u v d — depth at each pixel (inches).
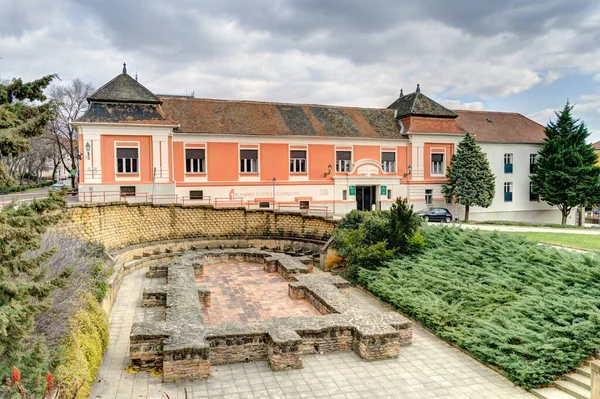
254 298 676.1
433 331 551.5
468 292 595.8
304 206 1392.7
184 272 748.0
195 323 477.4
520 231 1141.7
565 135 1621.6
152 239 1047.6
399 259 785.6
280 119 1418.6
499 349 446.6
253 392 386.0
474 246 749.9
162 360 429.7
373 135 1475.1
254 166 1347.2
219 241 1122.0
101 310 486.0
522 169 1694.1
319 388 396.2
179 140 1261.1
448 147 1562.5
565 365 412.8
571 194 1530.5
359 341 468.4
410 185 1509.6
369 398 380.5
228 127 1322.6
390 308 663.8
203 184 1285.7
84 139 1149.1
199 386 395.9
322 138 1402.6
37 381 275.9
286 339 433.1
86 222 847.7
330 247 919.0
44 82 356.5
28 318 273.4
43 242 494.0
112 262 731.4
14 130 308.7
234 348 446.3
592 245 869.8
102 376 414.0
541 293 538.0
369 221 861.8
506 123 1781.5
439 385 407.8
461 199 1483.8
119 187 1180.5
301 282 692.1
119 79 1242.6
